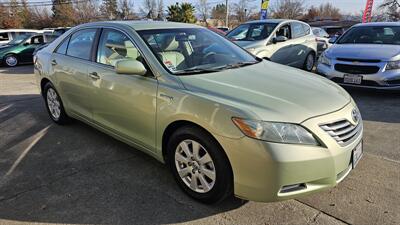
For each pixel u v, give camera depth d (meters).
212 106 2.71
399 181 3.28
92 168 3.66
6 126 5.09
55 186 3.30
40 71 5.11
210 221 2.74
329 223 2.68
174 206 2.96
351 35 7.48
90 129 4.86
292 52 9.05
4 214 2.87
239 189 2.64
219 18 55.16
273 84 3.08
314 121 2.59
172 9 42.78
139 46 3.47
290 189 2.55
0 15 46.53
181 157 3.04
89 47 4.17
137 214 2.85
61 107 4.85
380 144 4.17
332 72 6.43
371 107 5.74
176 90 3.01
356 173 3.44
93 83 3.94
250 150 2.49
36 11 52.94
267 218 2.76
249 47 7.98
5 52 14.11
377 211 2.82
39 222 2.76
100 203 3.01
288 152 2.45
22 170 3.64
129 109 3.46
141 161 3.81
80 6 50.47
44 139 4.50
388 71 5.96
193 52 3.68
